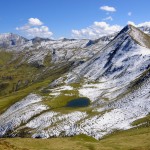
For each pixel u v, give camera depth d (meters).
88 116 125.56
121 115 116.38
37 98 176.00
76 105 152.75
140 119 105.62
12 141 73.94
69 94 172.62
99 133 105.50
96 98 160.00
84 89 183.00
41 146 73.69
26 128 130.88
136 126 100.62
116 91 156.62
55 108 150.00
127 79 177.62
